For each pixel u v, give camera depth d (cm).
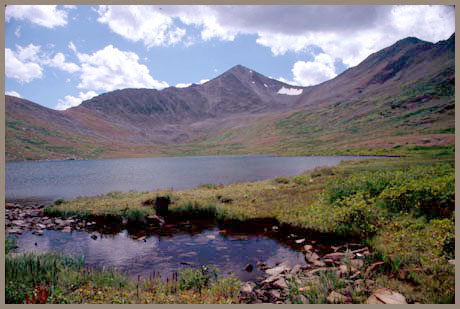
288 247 1160
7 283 750
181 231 1440
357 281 780
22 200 2653
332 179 2444
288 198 1909
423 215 1216
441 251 891
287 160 7956
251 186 2648
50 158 12975
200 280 834
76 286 807
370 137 12656
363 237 1176
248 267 968
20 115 18025
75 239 1359
